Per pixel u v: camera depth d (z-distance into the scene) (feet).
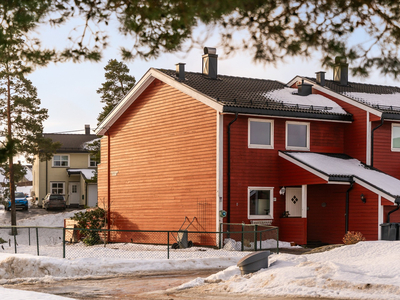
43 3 29.48
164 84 92.02
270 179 84.94
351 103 91.61
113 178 101.86
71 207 182.19
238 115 82.48
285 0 31.22
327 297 37.76
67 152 184.14
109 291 46.44
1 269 60.03
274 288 41.63
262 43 32.86
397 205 78.02
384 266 45.32
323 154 89.04
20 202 168.45
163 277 53.93
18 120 139.44
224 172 80.64
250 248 78.02
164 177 90.38
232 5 27.84
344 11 32.30
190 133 85.92
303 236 81.20
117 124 102.22
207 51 96.32
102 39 32.07
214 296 41.73
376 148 88.94
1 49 31.32
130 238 96.17
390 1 31.63
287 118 87.04
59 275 57.57
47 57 31.99
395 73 33.68
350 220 82.74
